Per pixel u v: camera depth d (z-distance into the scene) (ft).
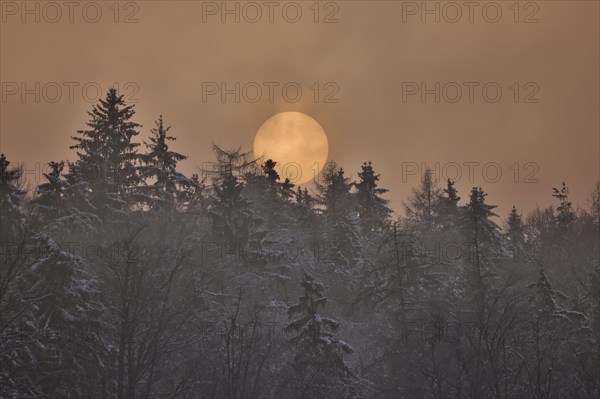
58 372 62.90
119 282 65.31
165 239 76.18
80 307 65.72
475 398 80.89
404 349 95.40
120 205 107.45
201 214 101.09
